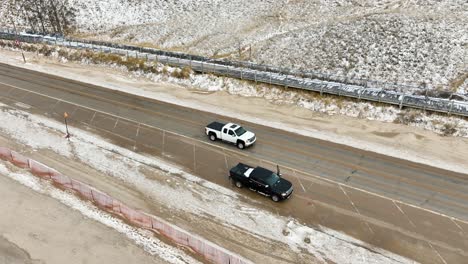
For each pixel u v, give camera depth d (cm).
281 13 6372
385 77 4425
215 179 2925
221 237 2409
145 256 2308
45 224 2583
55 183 2975
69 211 2686
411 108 3588
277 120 3775
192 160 3167
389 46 4853
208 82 4506
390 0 6022
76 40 6059
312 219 2508
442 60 4497
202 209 2639
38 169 3066
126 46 5584
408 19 5247
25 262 2316
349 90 3844
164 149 3338
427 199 2647
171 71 4781
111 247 2380
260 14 6481
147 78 4866
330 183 2838
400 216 2502
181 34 6275
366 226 2434
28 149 3412
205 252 2253
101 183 2939
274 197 2645
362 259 2217
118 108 4131
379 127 3541
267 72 4412
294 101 4016
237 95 4272
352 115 3728
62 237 2473
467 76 4197
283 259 2241
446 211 2531
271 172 2747
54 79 5006
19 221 2619
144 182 2928
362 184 2816
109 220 2591
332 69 4703
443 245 2273
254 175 2717
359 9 5978
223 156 3203
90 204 2742
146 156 3244
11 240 2473
